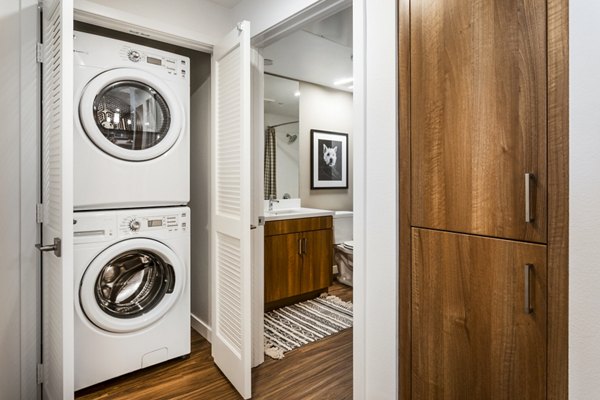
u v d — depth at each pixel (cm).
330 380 205
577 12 82
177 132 220
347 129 457
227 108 204
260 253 227
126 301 210
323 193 433
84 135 188
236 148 194
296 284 331
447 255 112
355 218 146
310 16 183
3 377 176
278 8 197
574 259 82
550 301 88
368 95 141
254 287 221
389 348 135
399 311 129
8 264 178
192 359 231
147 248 206
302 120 407
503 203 97
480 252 103
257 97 223
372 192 140
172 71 220
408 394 125
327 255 358
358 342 146
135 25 205
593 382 79
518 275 94
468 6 105
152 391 193
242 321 185
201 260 275
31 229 184
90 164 190
